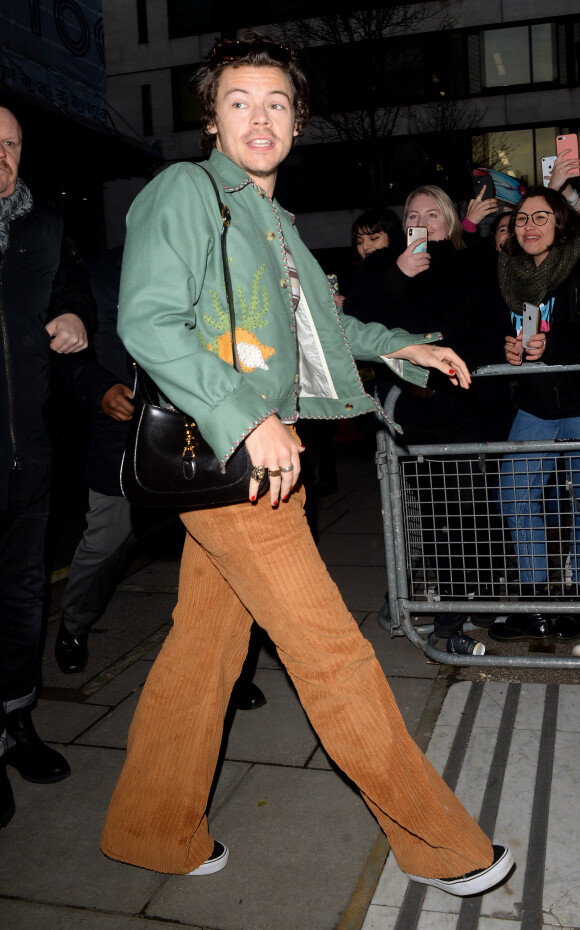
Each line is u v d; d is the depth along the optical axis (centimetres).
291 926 200
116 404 300
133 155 896
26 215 250
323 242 2683
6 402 248
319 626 188
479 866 197
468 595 356
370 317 342
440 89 2514
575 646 339
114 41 2816
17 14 725
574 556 348
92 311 276
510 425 387
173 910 208
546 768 256
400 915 201
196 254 174
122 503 333
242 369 183
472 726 286
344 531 568
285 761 275
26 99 696
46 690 340
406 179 2541
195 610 210
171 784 213
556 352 337
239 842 234
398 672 337
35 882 222
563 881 207
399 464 358
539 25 2469
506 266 342
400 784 191
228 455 164
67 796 263
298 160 2652
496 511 367
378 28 2364
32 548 266
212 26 2708
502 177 423
